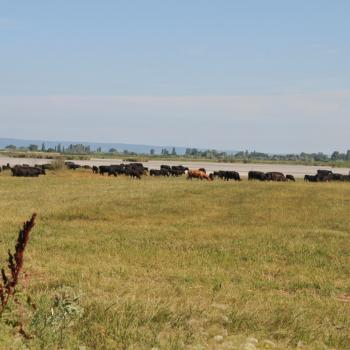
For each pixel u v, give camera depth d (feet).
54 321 32.91
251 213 126.41
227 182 232.32
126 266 66.54
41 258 68.95
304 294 58.85
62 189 185.06
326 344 38.78
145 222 111.24
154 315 38.88
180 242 88.12
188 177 291.38
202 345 33.42
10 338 29.58
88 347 31.73
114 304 39.86
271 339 38.11
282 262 77.71
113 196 155.53
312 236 96.84
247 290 57.52
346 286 63.82
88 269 61.46
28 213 118.42
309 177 306.76
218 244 87.30
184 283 59.00
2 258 62.95
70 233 94.17
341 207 138.10
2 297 27.66
